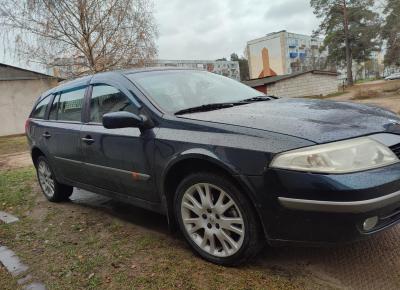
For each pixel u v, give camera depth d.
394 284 2.74
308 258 3.19
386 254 3.13
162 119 3.43
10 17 19.73
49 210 5.12
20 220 4.75
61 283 3.08
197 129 3.15
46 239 4.05
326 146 2.60
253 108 3.45
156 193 3.53
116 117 3.37
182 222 3.36
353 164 2.56
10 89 23.11
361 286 2.75
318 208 2.54
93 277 3.12
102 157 4.02
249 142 2.81
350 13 57.12
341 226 2.52
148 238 3.83
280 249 3.36
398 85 36.31
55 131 4.84
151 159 3.44
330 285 2.78
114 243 3.77
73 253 3.62
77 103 4.62
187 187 3.25
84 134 4.25
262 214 2.77
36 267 3.39
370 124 2.92
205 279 2.95
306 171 2.55
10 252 3.75
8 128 23.12
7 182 6.98
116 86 4.01
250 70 72.81
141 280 3.01
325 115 3.07
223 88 4.28
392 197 2.56
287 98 4.10
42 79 24.05
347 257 3.15
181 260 3.29
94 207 5.08
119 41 20.88
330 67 65.25
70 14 20.31
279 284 2.82
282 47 66.81
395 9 38.66
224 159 2.87
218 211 3.08
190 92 3.97
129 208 4.89
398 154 2.76
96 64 20.77
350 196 2.46
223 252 3.12
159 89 3.85
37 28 20.12
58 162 4.94
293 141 2.67
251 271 3.02
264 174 2.69
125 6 20.75
